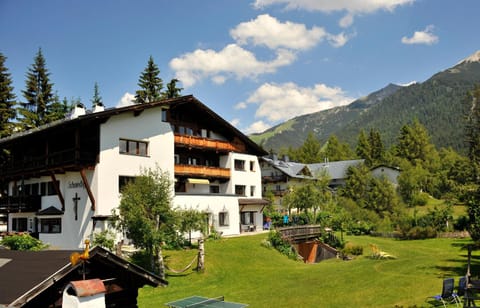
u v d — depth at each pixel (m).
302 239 41.00
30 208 36.66
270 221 51.19
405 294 19.44
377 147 110.31
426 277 22.84
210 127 45.66
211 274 27.06
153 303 20.77
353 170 72.75
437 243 43.94
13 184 42.22
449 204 53.50
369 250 39.84
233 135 47.31
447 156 102.75
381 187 63.44
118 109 33.28
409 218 54.12
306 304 19.34
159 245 25.67
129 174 34.44
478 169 23.02
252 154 49.56
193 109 42.59
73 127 31.95
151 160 36.34
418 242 46.00
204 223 27.92
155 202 25.70
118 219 26.66
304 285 23.55
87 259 8.72
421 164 100.38
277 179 74.50
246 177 48.06
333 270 27.66
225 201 41.81
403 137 107.94
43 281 8.20
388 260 30.56
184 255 30.58
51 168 33.22
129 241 32.81
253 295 22.05
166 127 38.25
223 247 34.12
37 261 9.74
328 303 19.22
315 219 49.97
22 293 8.00
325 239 42.94
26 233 34.06
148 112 36.62
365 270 26.33
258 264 30.52
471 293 17.14
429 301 17.62
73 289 8.09
